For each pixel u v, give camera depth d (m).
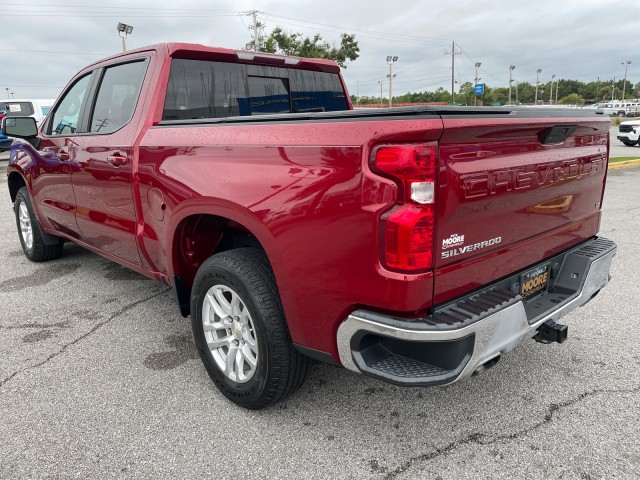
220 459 2.38
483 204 2.13
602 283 2.94
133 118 3.29
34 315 4.12
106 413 2.75
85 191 3.87
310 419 2.68
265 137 2.35
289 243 2.24
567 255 2.84
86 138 3.78
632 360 3.21
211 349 2.83
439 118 1.87
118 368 3.25
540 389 2.90
